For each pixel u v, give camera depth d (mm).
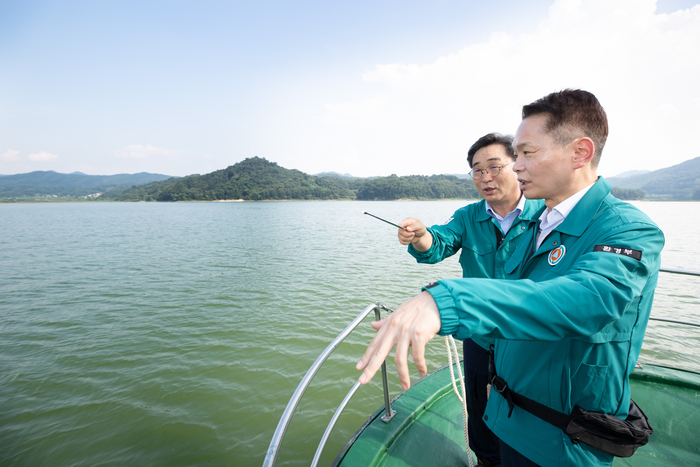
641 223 866
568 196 1079
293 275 12883
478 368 1959
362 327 7898
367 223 41094
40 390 5695
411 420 2217
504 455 1211
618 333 934
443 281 756
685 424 2170
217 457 4383
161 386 5750
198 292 10781
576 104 996
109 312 9109
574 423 959
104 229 34312
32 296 10625
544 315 702
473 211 2287
